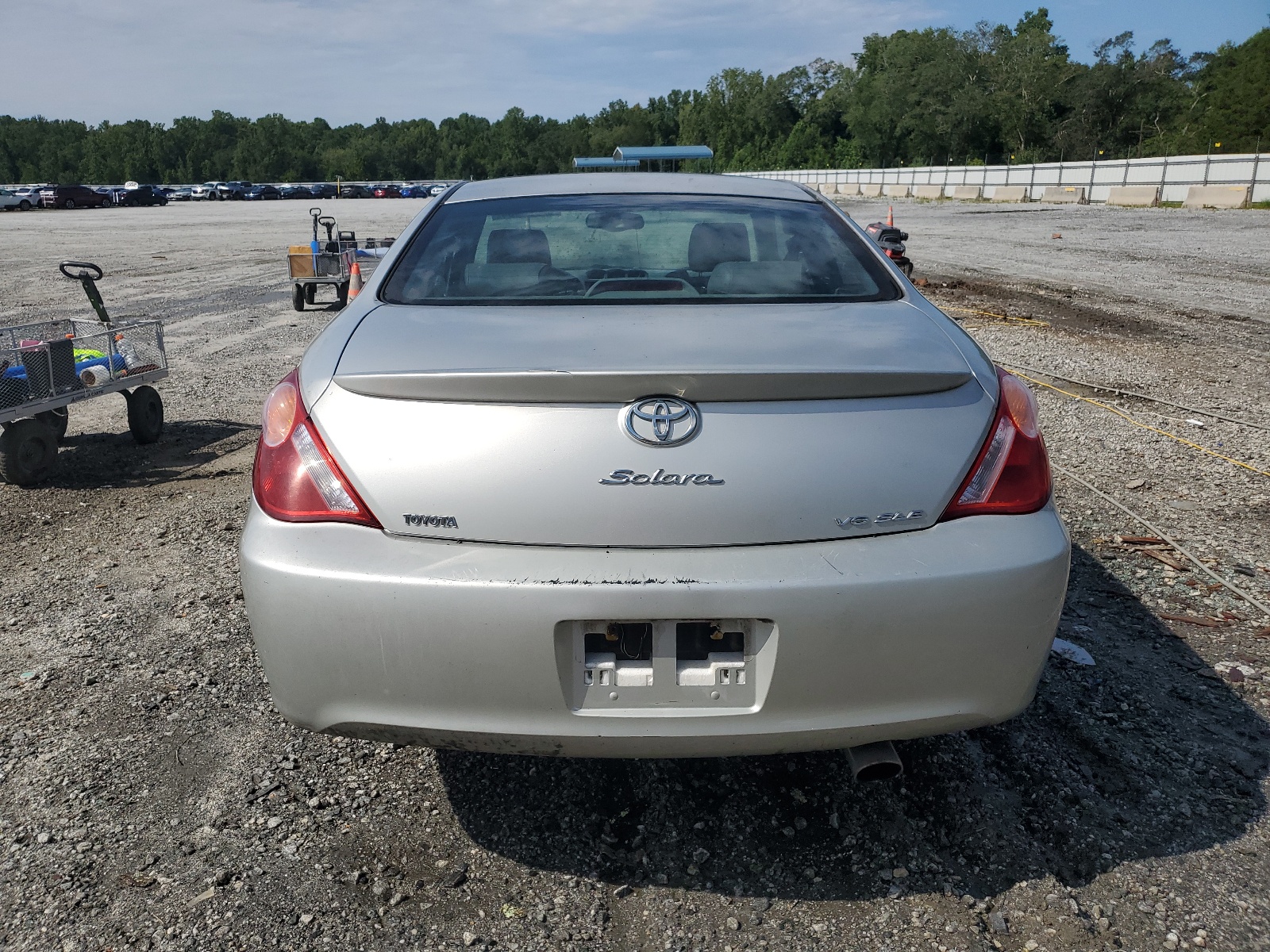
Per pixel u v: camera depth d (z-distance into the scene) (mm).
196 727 2648
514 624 1758
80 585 3652
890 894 2010
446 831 2225
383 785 2398
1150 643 3115
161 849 2145
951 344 2133
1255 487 4688
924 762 2473
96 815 2262
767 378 1816
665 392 1826
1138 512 4344
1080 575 3648
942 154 86500
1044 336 9195
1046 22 106562
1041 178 42812
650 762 2506
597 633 1802
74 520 4469
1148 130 76562
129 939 1882
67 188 61062
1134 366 7793
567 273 2539
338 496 1860
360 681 1838
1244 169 32594
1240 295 11984
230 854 2129
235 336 10539
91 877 2051
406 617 1778
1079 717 2672
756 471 1800
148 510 4609
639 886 2049
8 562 3906
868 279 2568
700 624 1801
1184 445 5434
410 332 2137
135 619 3344
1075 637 3158
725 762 2502
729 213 2879
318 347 2184
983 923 1920
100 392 5438
